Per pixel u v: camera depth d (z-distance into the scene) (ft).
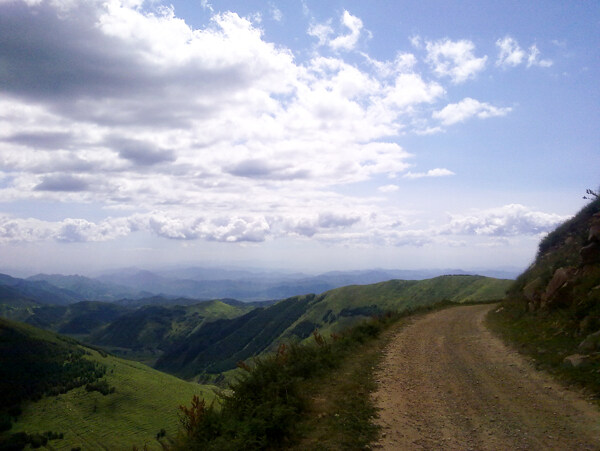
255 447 21.79
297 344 45.19
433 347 52.90
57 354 526.16
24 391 406.82
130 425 356.18
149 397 424.05
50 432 332.80
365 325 67.87
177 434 25.61
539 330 49.08
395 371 40.24
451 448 21.52
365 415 26.89
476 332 61.98
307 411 27.78
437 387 34.24
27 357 483.10
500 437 22.68
